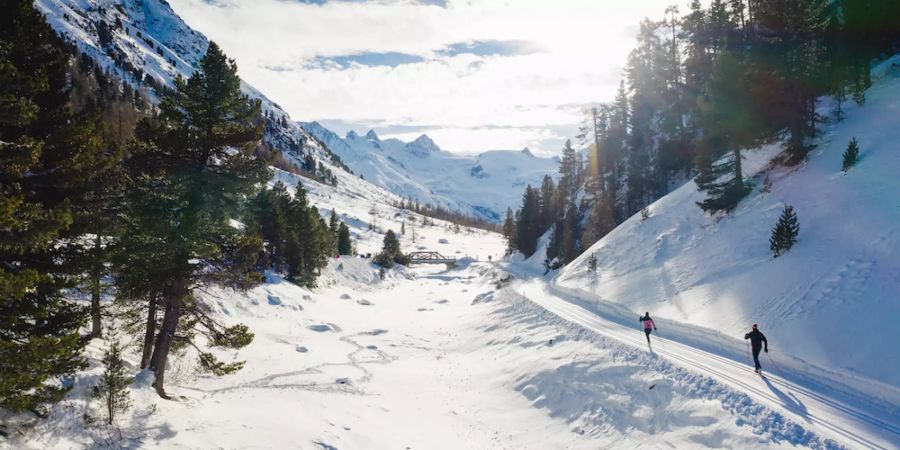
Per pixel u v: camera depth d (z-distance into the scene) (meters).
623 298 35.50
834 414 16.02
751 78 34.09
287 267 63.81
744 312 24.45
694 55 69.44
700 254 33.75
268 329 39.78
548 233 91.31
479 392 29.86
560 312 38.62
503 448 22.31
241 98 21.00
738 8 65.44
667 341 26.44
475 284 88.81
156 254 19.28
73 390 16.19
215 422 18.95
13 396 11.66
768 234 29.33
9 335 13.63
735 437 16.73
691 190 44.41
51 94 15.45
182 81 19.92
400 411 25.75
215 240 21.05
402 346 41.34
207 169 20.38
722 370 20.94
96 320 23.48
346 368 32.72
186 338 21.05
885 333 17.91
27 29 14.54
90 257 15.53
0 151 11.52
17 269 13.73
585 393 24.58
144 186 19.36
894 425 14.92
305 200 80.56
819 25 33.44
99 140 15.62
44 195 15.00
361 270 91.56
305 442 18.69
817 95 35.78
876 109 32.25
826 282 22.25
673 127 62.47
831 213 26.31
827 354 18.72
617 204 67.00
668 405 20.38
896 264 20.44
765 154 39.34
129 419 16.56
